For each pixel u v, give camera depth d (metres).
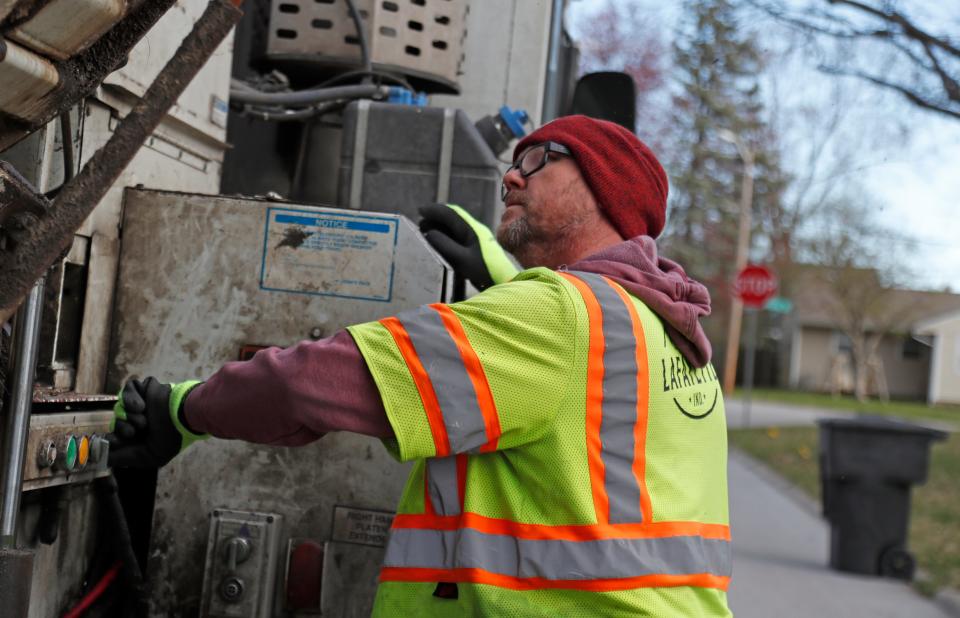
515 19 3.89
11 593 1.53
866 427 7.91
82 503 2.32
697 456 1.86
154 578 2.41
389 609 1.76
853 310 44.28
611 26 18.98
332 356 1.67
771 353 51.34
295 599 2.36
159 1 1.56
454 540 1.74
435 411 1.66
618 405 1.73
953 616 6.70
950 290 50.75
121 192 2.46
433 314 1.71
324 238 2.43
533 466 1.72
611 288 1.80
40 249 1.39
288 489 2.40
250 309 2.44
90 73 1.57
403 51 3.39
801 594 7.17
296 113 3.37
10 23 1.36
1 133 1.57
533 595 1.69
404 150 3.04
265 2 3.44
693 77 26.05
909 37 10.41
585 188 1.99
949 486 12.95
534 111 3.87
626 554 1.68
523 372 1.67
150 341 2.45
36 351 1.63
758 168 35.00
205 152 2.98
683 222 36.19
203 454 2.42
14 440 1.60
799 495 12.50
